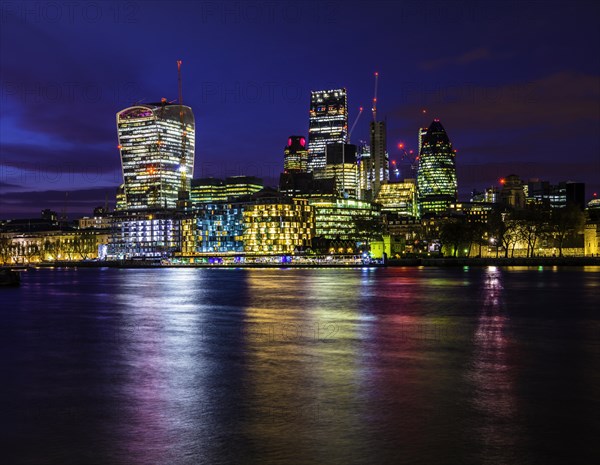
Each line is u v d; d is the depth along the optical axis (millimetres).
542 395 30188
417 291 119312
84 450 22344
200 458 21297
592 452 21625
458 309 80188
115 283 175625
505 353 43469
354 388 31953
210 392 31359
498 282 150750
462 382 33375
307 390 31562
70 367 39250
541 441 22828
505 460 20875
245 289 134875
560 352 44000
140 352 45219
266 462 20828
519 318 68688
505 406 27969
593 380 33875
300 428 24672
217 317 72438
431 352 44125
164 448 22406
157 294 120500
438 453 21578
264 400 29453
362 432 24047
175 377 35438
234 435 23828
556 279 165000
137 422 25891
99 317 73562
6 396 31141
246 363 39844
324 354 43312
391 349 45594
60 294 123375
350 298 102562
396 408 27688
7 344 50344
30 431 24797
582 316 70812
